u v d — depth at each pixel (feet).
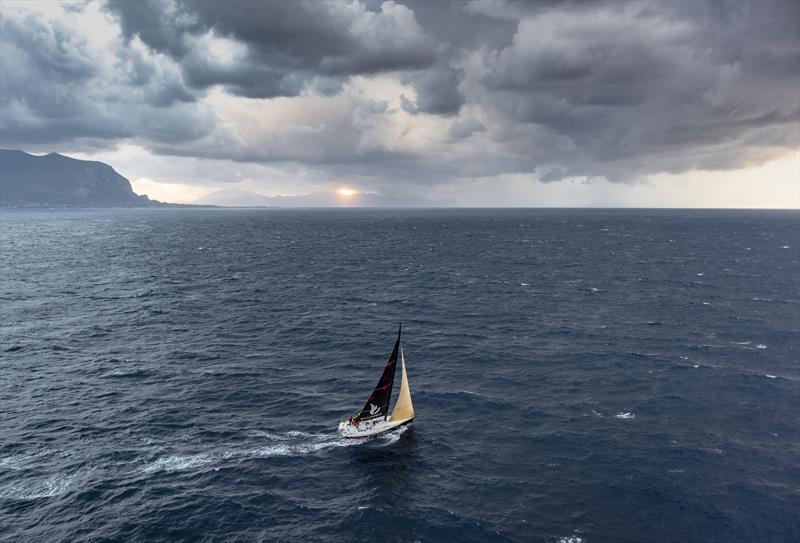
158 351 242.58
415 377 211.82
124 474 138.92
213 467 142.92
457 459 147.95
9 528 116.67
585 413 177.17
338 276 462.60
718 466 143.02
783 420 170.81
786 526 117.91
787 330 274.57
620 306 336.70
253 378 208.95
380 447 154.61
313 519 121.08
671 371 215.72
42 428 164.35
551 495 130.31
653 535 115.34
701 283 417.08
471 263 549.13
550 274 471.21
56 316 307.78
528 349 247.29
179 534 115.44
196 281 432.66
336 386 201.67
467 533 116.16
